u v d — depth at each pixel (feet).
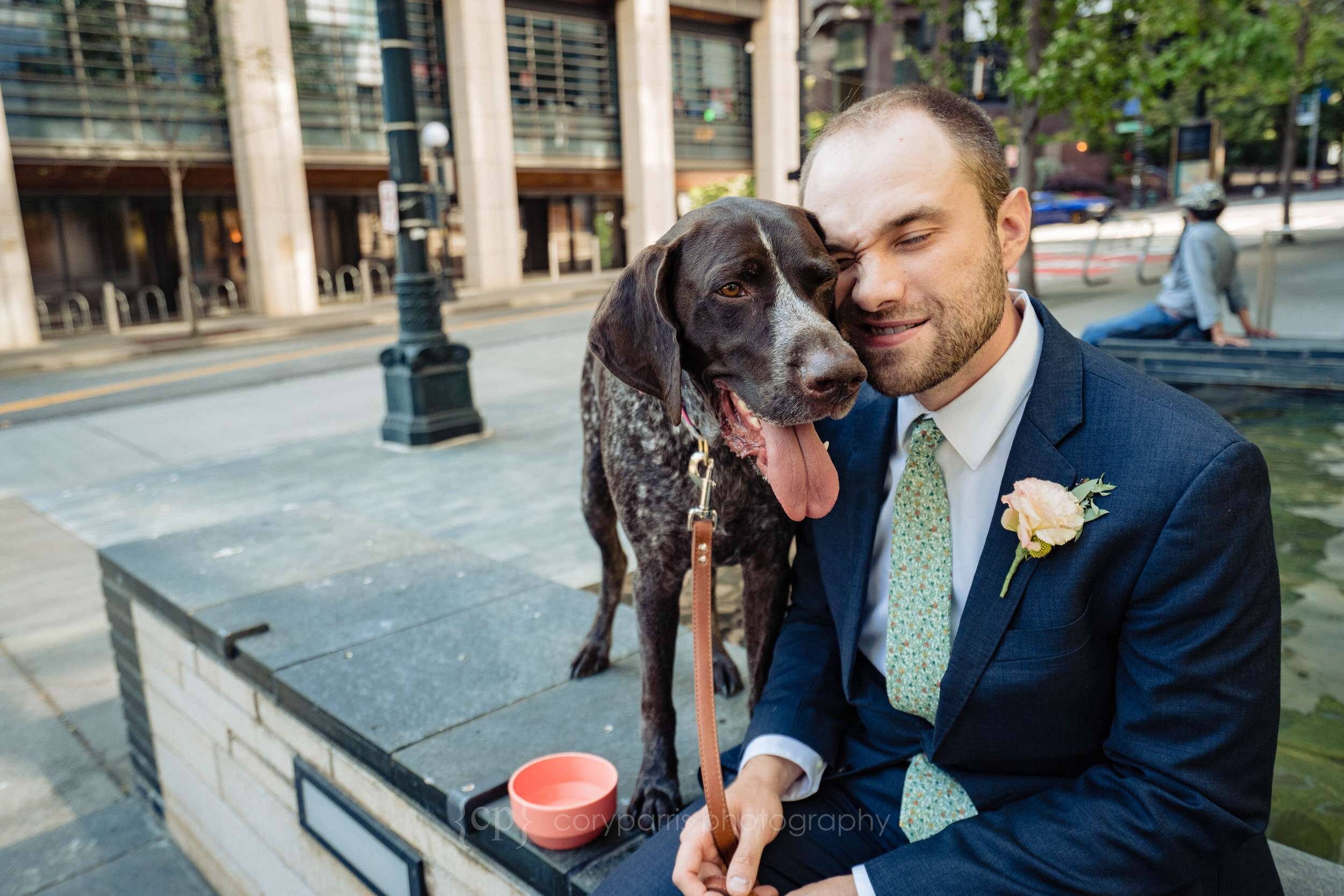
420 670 8.48
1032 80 28.96
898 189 4.24
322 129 66.39
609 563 8.54
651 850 5.18
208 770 9.76
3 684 13.58
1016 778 4.76
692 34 83.92
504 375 34.96
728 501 5.72
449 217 74.49
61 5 54.80
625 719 7.64
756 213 4.68
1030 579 4.30
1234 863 4.49
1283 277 40.52
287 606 9.84
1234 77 32.37
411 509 19.43
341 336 53.47
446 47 69.67
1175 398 4.34
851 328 4.70
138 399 36.19
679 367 4.81
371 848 7.39
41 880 9.96
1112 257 60.49
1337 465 15.80
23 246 53.88
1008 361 4.57
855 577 5.18
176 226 59.41
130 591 10.86
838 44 81.56
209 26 60.03
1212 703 4.03
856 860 5.10
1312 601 11.14
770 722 5.47
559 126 76.79
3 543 19.49
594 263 85.15
